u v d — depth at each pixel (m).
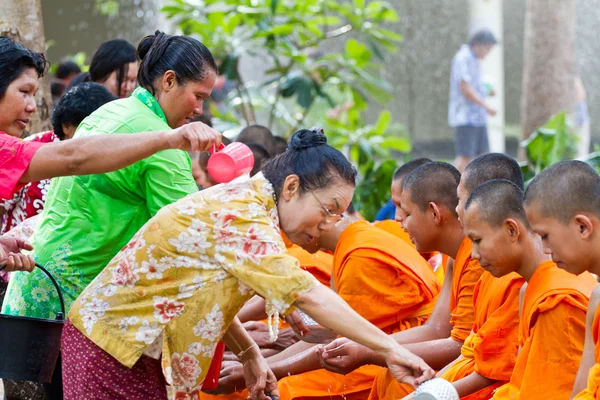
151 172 4.00
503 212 3.81
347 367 4.27
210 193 3.54
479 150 14.03
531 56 12.10
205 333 3.57
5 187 3.54
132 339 3.58
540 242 3.86
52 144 3.57
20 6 6.40
